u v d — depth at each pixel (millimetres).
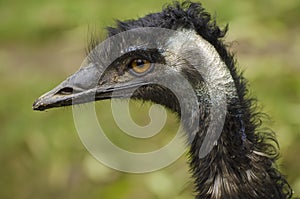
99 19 17891
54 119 16203
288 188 10703
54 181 15477
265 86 15414
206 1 17094
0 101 16891
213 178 9859
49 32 19031
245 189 9781
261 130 11836
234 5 17141
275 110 14789
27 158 15906
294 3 17500
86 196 15078
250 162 9836
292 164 14148
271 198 9914
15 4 20359
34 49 18672
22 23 19578
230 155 9797
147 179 14734
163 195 14508
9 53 18609
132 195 14703
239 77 10180
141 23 10164
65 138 15805
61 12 19234
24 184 15648
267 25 17016
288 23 17219
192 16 10039
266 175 9875
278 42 16641
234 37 16500
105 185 15008
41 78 17312
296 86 15391
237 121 9836
